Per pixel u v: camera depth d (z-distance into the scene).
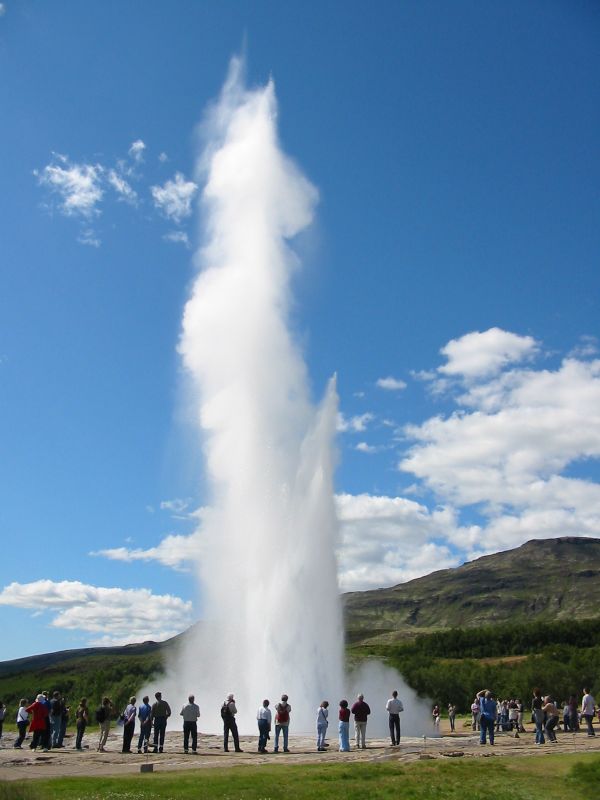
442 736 44.06
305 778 23.28
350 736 42.22
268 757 29.66
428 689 101.06
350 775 23.64
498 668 127.50
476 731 49.53
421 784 22.41
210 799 20.31
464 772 24.23
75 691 129.25
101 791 21.20
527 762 26.41
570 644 190.88
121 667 129.88
